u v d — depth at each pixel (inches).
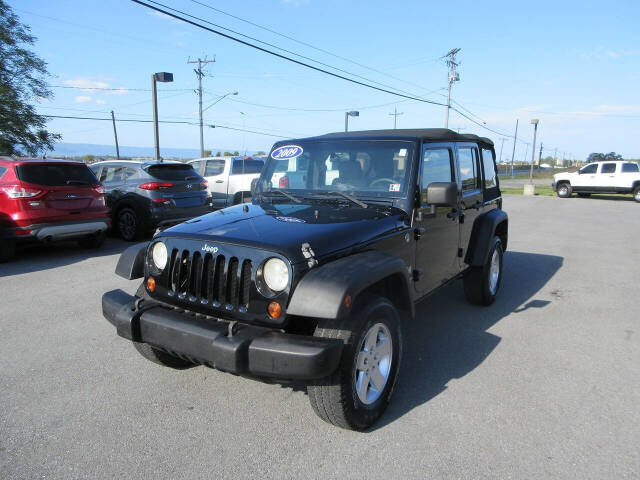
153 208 368.5
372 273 103.7
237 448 108.0
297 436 112.8
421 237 146.6
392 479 97.3
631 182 904.3
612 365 154.1
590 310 212.8
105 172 404.8
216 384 139.1
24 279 258.1
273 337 96.9
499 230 222.8
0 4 660.7
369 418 113.7
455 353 163.5
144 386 137.5
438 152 158.9
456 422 119.1
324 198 149.4
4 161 294.7
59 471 99.3
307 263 102.2
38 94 713.0
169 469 100.3
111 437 112.1
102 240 350.9
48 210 296.5
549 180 2166.6
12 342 169.6
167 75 926.4
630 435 113.4
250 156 561.3
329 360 94.5
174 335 105.7
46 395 131.9
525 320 198.5
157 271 122.3
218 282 110.3
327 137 161.2
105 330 181.9
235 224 121.4
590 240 418.0
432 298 230.7
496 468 100.7
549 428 116.3
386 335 119.1
